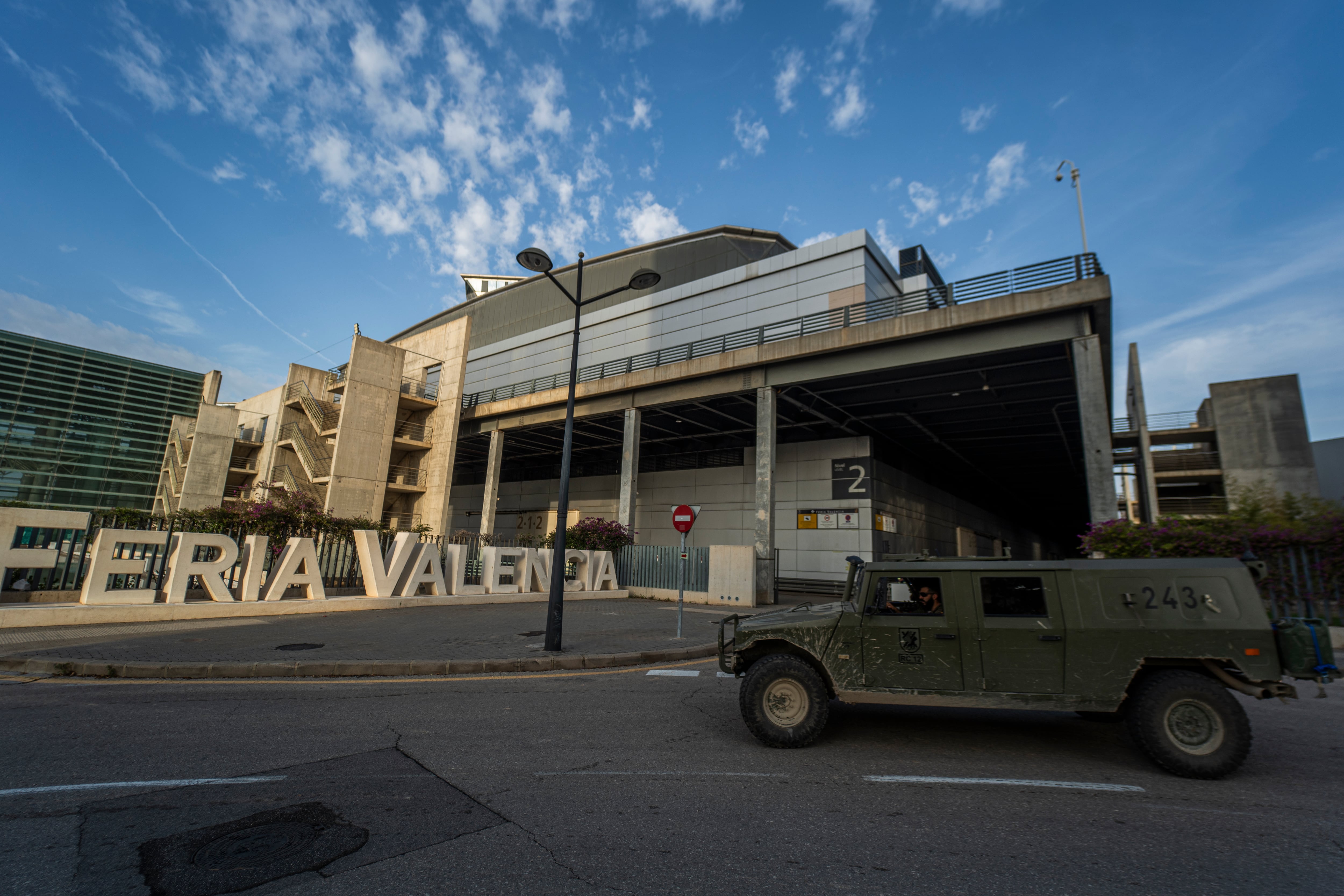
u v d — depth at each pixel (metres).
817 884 3.08
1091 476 16.61
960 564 5.49
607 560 22.09
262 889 2.96
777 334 29.19
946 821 3.90
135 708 6.50
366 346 32.00
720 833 3.70
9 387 42.84
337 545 17.17
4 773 4.54
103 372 47.12
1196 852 3.47
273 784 4.45
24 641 9.49
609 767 4.91
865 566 5.75
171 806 4.01
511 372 42.28
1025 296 18.06
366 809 4.00
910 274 33.62
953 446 34.09
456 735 5.79
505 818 3.89
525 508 45.19
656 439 35.47
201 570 12.65
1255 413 36.72
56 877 3.04
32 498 43.09
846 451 29.83
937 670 5.28
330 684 7.99
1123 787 4.52
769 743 5.43
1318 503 11.82
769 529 22.69
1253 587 4.91
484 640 11.02
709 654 10.88
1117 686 4.91
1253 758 5.21
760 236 34.03
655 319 34.56
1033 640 5.12
